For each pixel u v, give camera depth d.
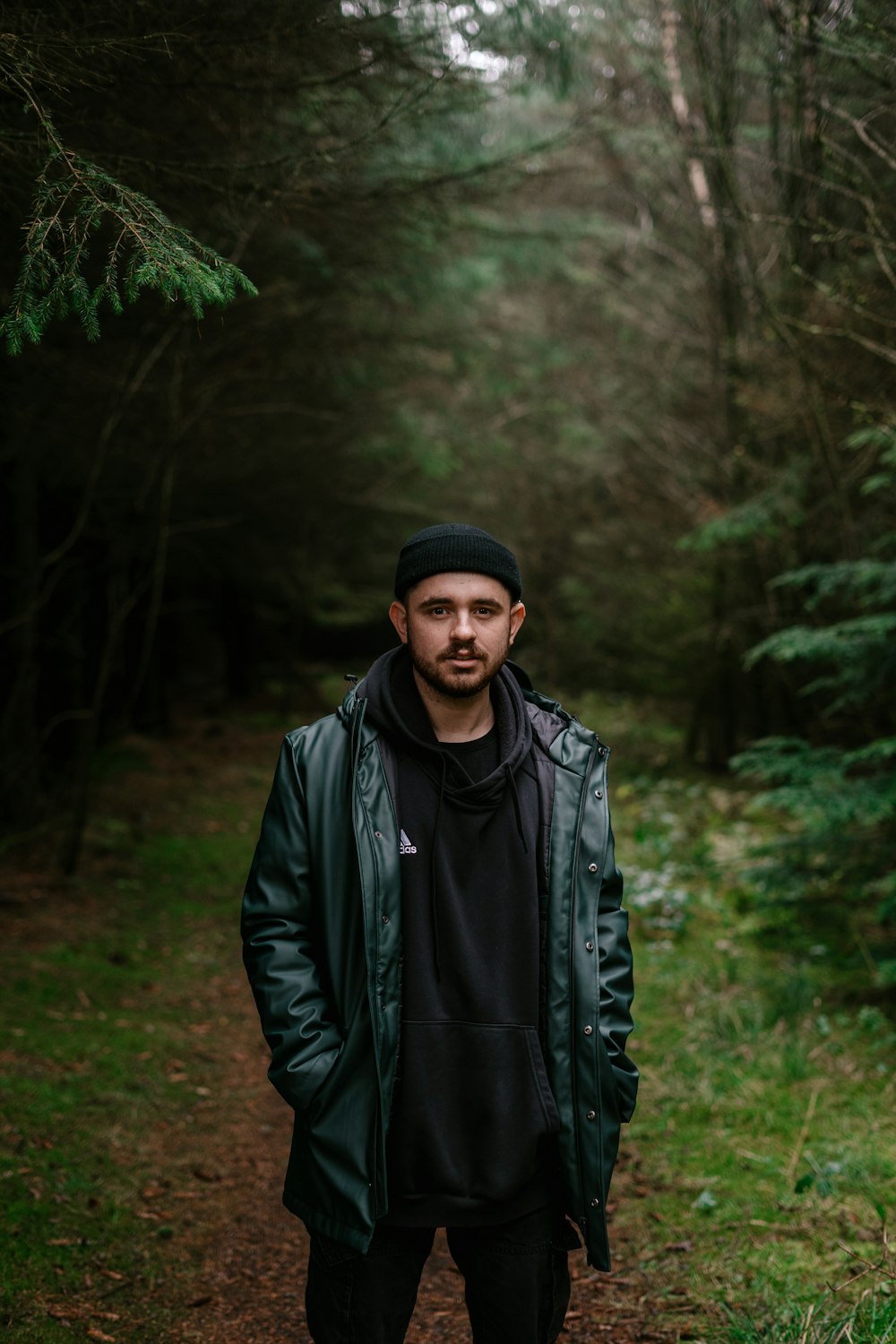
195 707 14.64
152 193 3.25
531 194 7.28
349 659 19.19
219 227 3.91
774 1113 3.77
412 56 3.60
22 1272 2.78
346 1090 1.75
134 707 11.75
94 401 6.52
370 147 3.84
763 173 6.41
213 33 2.88
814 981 5.03
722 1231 3.08
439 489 14.48
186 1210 3.32
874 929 5.57
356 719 1.84
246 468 9.20
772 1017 4.57
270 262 5.24
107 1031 4.63
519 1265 1.79
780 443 8.02
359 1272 1.76
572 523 14.05
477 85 4.25
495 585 1.80
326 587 15.41
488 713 1.91
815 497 7.24
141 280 1.88
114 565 8.52
